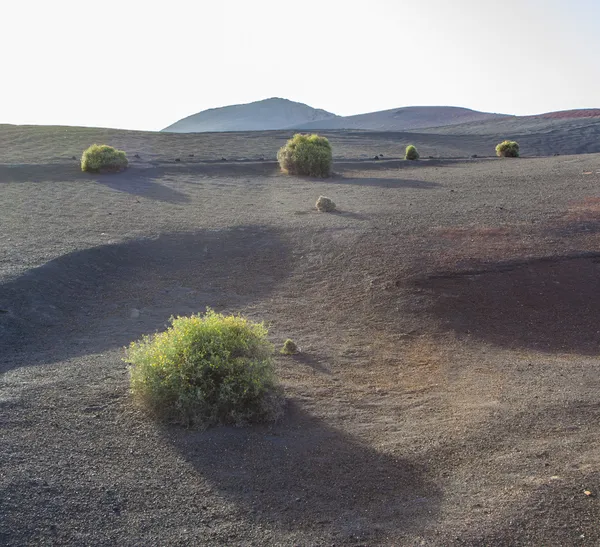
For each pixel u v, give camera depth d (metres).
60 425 5.07
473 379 6.93
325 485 4.34
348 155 34.28
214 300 10.18
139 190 20.73
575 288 10.08
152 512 3.88
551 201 16.06
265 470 4.53
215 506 3.99
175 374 5.39
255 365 5.68
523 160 30.06
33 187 20.50
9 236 12.94
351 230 13.88
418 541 3.61
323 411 5.81
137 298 10.09
